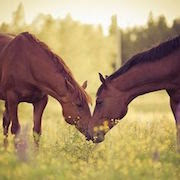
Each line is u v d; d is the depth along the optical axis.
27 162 7.25
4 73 10.91
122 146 8.35
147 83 10.34
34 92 10.91
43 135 10.96
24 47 10.82
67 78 10.62
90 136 10.41
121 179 7.09
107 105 10.41
